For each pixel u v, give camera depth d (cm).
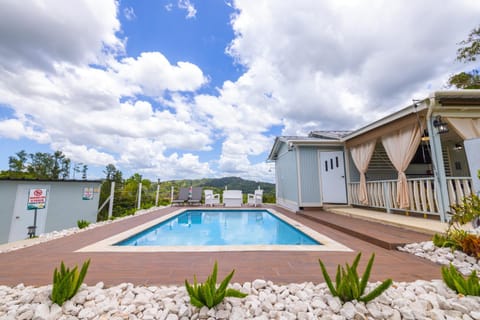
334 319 144
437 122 407
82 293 170
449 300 158
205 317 149
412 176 734
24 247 322
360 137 648
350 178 745
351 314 146
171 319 146
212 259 264
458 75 1154
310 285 189
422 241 310
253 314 153
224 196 1064
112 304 161
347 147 750
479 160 345
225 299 163
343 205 743
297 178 770
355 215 555
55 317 148
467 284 163
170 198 1168
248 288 183
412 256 275
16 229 798
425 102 417
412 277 207
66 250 305
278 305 161
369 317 146
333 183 761
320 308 155
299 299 169
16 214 802
